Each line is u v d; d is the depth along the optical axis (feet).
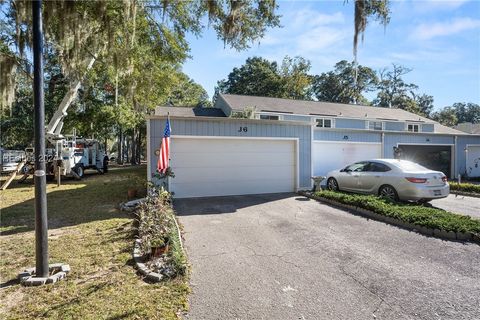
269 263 14.19
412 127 83.15
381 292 11.38
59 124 48.14
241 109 64.69
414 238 17.92
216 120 32.01
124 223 20.92
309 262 14.30
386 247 16.37
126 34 33.01
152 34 41.22
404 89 145.18
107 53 34.01
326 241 17.43
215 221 22.03
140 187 32.60
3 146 97.14
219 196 32.50
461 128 106.11
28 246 16.56
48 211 25.05
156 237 14.87
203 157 32.12
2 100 36.73
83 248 15.83
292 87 125.59
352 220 22.36
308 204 28.40
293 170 35.99
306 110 73.15
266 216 23.65
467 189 37.09
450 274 12.89
